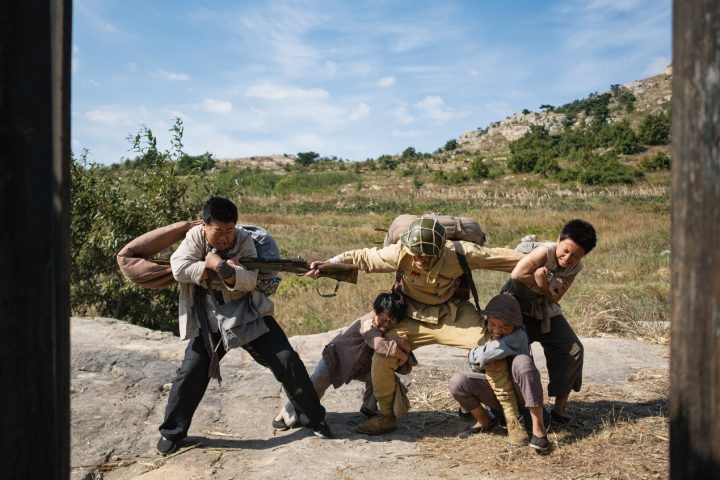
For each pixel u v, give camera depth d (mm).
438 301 4430
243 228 4422
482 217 33781
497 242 26812
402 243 4203
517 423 4293
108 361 6066
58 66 1659
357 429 4656
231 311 4223
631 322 8148
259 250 4426
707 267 1556
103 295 9953
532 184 62219
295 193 69062
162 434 4352
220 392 5551
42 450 1632
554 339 4562
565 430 4582
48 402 1637
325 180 75500
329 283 14141
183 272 4113
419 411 5129
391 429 4641
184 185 9922
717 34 1521
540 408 4168
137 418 4895
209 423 4898
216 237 4090
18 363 1598
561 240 4117
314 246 26125
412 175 78875
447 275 4297
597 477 3840
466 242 4328
